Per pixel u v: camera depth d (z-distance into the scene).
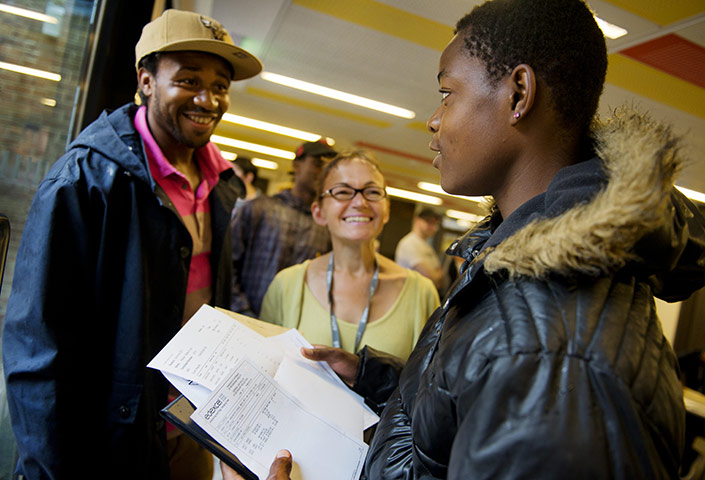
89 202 1.14
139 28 1.76
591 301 0.49
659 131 0.52
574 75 0.61
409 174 9.09
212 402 0.83
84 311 1.15
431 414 0.58
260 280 2.38
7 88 1.26
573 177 0.56
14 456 1.39
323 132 6.90
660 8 2.33
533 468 0.42
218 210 1.51
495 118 0.64
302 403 0.95
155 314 1.24
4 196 1.30
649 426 0.44
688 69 2.90
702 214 0.68
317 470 0.84
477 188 0.69
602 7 2.40
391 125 5.81
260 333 1.15
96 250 1.17
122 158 1.18
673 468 0.47
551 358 0.46
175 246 1.28
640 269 0.55
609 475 0.41
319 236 2.50
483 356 0.50
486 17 0.65
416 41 3.19
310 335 1.45
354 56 3.68
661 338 0.52
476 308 0.58
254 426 0.85
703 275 0.66
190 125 1.34
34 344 1.05
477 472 0.45
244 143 8.76
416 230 5.48
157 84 1.31
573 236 0.48
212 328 1.06
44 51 1.38
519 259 0.52
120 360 1.18
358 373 1.16
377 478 0.73
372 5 2.79
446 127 0.68
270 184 13.46
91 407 1.18
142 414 1.19
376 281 1.48
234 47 1.33
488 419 0.46
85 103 1.59
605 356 0.45
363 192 1.46
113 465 1.19
